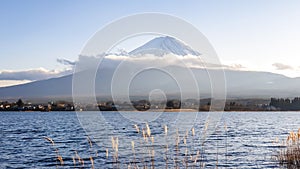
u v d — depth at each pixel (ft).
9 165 80.69
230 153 79.66
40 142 131.23
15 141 138.41
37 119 363.97
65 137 144.87
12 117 427.74
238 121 248.73
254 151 85.46
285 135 138.21
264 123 230.27
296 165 55.31
